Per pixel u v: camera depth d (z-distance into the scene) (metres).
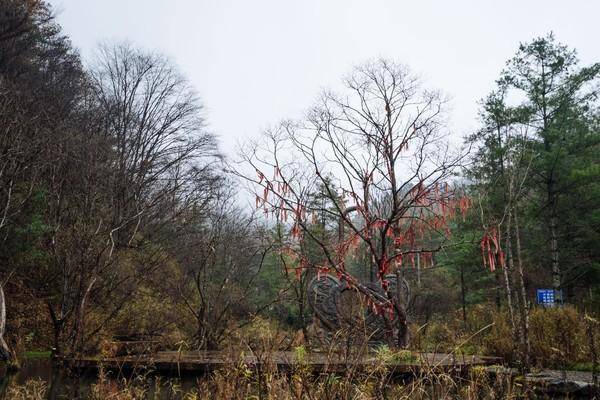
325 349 9.91
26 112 17.81
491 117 20.41
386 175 15.05
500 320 14.24
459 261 22.64
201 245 18.88
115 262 15.80
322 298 13.85
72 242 14.67
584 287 23.02
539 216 21.53
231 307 19.17
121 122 30.06
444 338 13.14
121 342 13.27
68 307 13.92
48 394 8.91
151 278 18.33
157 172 27.36
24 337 14.77
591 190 20.69
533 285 23.62
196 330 17.81
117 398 7.25
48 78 23.69
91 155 18.42
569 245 22.14
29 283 16.91
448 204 14.18
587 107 21.58
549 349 11.66
